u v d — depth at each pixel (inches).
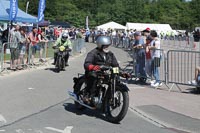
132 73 575.5
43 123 308.0
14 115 333.1
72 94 361.1
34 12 3398.1
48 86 504.1
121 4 4188.0
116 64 341.4
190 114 353.7
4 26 1266.0
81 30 2164.1
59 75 629.6
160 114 352.5
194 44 1690.5
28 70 681.6
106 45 336.5
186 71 576.7
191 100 421.4
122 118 312.7
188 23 4451.3
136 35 567.8
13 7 957.8
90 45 1785.2
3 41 927.7
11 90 462.6
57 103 392.5
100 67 323.6
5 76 588.1
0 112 343.3
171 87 495.8
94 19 3885.3
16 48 653.9
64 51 692.1
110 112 320.8
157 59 520.1
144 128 303.6
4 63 652.1
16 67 663.1
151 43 530.9
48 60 839.1
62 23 2431.1
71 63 860.6
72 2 4239.7
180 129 303.1
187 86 523.2
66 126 300.7
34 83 527.2
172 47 1643.7
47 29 1683.1
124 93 311.9
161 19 4480.8
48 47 838.5
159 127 308.5
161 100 419.5
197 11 4515.3
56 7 3673.7
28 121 313.1
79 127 299.0
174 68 551.2
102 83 326.3
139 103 401.7
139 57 550.9
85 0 4286.4
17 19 1085.1
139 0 4311.0
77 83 358.3
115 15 4018.2
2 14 1000.2
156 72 520.4
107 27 2465.6
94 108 336.2
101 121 322.0
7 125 297.9
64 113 347.9
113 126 306.3
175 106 388.5
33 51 735.1
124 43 1608.0
